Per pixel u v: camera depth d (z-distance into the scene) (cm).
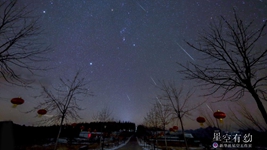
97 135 3688
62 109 1034
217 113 608
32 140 1953
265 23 322
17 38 382
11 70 391
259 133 315
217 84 336
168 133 3950
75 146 2373
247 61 314
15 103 674
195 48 360
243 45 331
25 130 1927
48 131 2216
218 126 594
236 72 318
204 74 337
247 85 304
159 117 1847
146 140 4259
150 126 2797
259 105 283
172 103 1185
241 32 344
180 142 3341
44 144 2103
